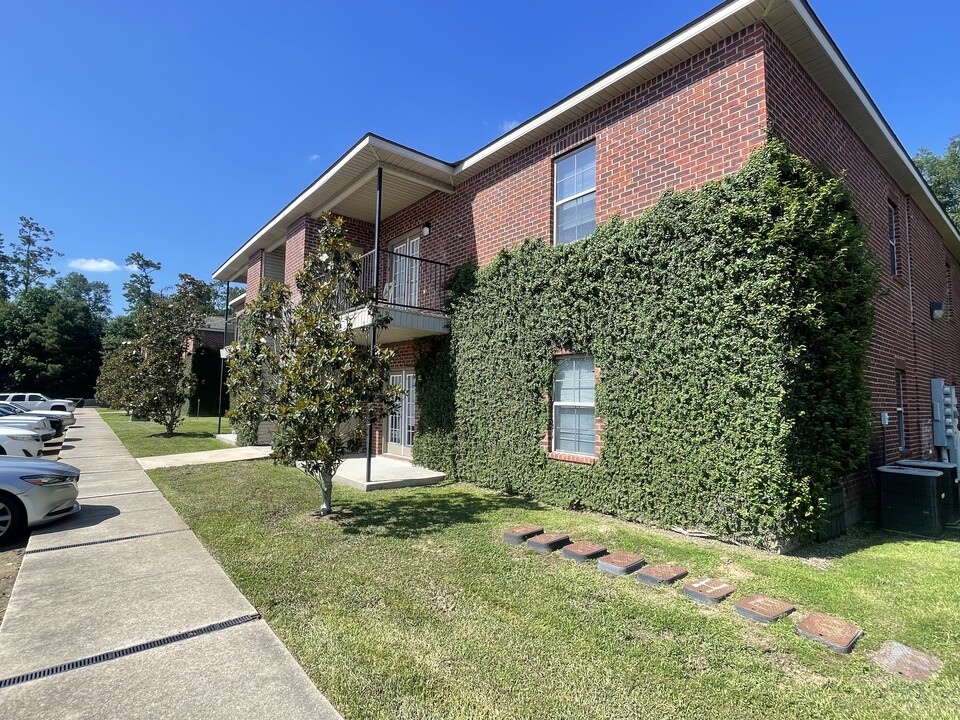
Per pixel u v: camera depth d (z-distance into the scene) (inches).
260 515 253.4
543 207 324.8
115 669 111.0
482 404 341.4
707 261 220.2
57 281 2753.4
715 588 159.0
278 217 518.9
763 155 208.1
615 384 255.4
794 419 202.1
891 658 120.7
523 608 146.6
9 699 98.9
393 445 450.3
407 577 170.7
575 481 273.9
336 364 246.8
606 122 287.9
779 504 197.5
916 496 241.6
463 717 95.3
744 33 227.6
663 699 102.3
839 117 291.7
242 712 95.5
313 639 126.5
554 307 292.8
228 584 163.3
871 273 235.0
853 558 200.1
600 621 138.5
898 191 392.5
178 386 687.1
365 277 500.4
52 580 166.2
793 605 151.3
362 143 352.8
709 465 216.8
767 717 96.8
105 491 312.5
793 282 200.8
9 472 221.9
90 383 1916.8
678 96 251.9
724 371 213.3
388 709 97.3
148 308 708.0
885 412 316.5
